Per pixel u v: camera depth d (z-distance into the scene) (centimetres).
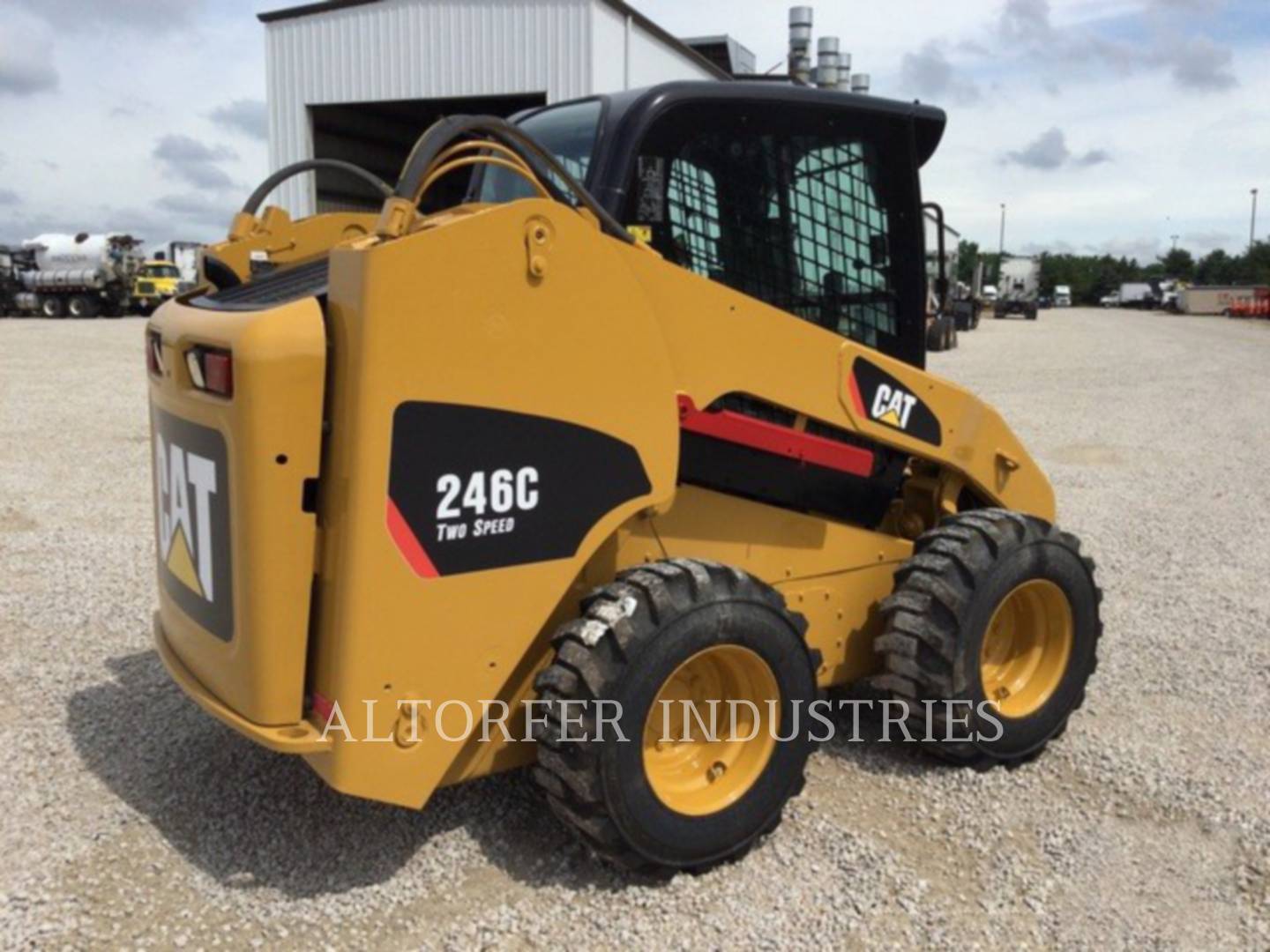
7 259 3884
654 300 310
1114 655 518
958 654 364
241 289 346
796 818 355
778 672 320
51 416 1219
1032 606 400
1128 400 1588
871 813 361
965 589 365
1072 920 305
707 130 345
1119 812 366
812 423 370
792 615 325
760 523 364
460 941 288
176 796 361
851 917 304
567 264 283
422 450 268
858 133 378
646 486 308
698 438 341
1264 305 5231
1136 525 793
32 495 820
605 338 293
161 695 443
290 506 271
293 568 275
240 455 269
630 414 301
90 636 513
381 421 261
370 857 326
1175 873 330
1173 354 2581
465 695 287
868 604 396
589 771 288
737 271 356
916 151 396
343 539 267
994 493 417
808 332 346
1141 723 439
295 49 1973
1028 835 350
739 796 321
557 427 289
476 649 286
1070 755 407
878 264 390
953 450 397
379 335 257
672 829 305
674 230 342
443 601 278
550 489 290
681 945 289
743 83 354
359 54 1944
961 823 355
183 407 298
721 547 356
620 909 303
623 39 1930
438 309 265
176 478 310
